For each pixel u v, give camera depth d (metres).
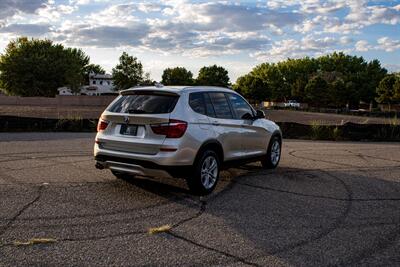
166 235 4.61
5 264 3.75
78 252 4.07
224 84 94.12
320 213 5.62
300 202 6.18
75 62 87.19
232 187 7.07
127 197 6.17
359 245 4.45
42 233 4.56
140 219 5.15
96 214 5.29
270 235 4.70
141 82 66.75
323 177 8.13
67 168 8.35
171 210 5.57
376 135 18.02
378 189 7.20
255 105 94.94
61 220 5.02
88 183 7.01
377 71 100.81
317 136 18.02
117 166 6.30
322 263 3.95
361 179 8.05
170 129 5.93
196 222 5.10
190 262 3.90
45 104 59.53
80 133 17.02
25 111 33.59
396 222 5.31
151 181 7.28
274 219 5.30
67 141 13.42
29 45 80.81
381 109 80.88
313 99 82.44
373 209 5.90
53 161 9.20
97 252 4.08
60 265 3.76
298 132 18.39
